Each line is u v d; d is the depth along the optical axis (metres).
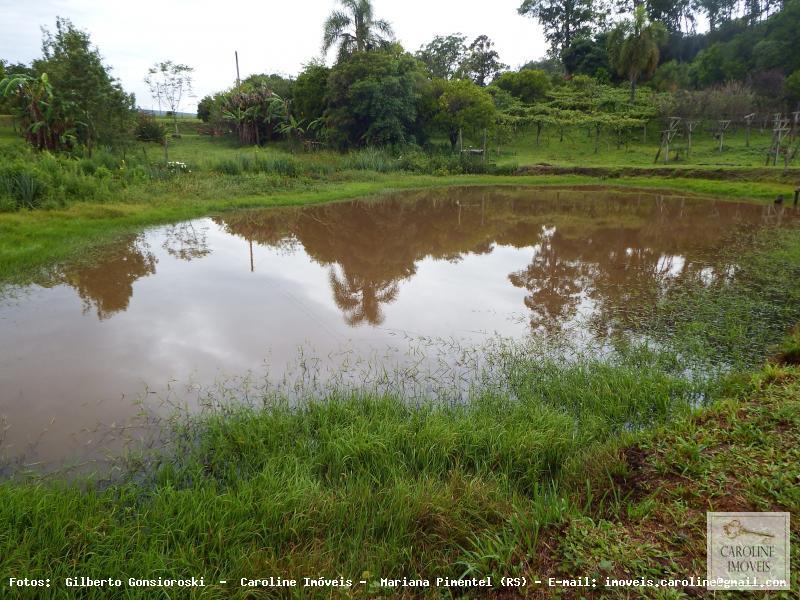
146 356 6.07
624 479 3.60
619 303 8.23
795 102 32.50
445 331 7.08
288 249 12.23
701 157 30.38
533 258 11.75
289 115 35.16
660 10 52.25
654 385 5.02
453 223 16.12
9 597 2.59
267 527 3.21
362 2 30.91
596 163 31.89
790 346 5.81
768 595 2.45
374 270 10.52
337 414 4.52
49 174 15.20
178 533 3.10
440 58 56.16
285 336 6.80
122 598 2.69
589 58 49.53
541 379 5.37
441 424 4.27
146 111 37.28
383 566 2.95
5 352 6.09
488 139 35.69
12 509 3.15
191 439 4.30
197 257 11.15
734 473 3.38
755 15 46.84
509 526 3.20
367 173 26.69
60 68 23.20
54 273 9.47
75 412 4.77
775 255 10.83
